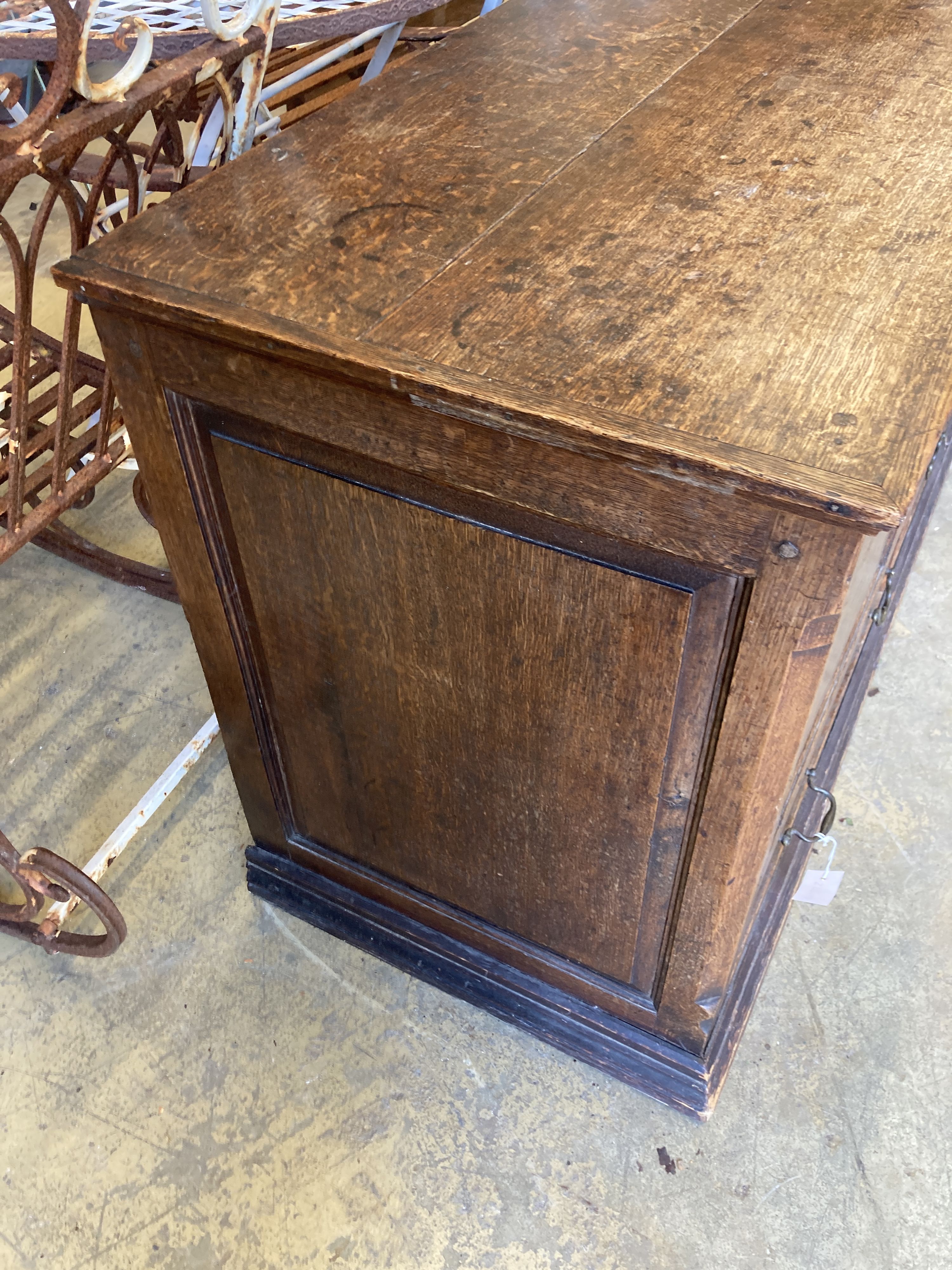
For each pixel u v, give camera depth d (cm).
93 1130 116
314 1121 117
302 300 72
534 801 96
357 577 87
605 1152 114
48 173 83
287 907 136
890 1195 109
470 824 105
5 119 172
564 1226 108
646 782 85
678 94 102
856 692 146
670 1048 113
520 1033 124
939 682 164
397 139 93
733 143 92
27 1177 113
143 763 156
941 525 192
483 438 67
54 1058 122
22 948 134
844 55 111
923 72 107
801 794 119
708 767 80
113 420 123
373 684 97
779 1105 117
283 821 126
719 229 79
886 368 64
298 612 95
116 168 125
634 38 116
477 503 73
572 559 73
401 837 115
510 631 82
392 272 75
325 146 92
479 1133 115
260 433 80
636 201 83
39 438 119
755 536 62
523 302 71
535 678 84
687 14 123
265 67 102
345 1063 122
